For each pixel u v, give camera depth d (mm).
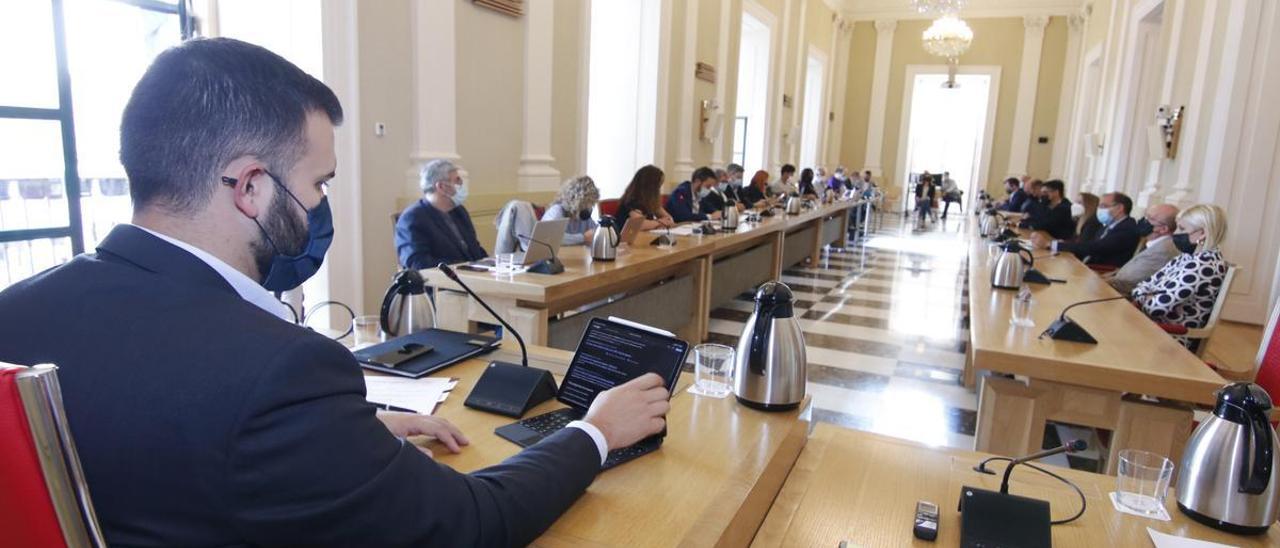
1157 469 1213
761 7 10500
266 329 716
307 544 693
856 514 1204
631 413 1133
